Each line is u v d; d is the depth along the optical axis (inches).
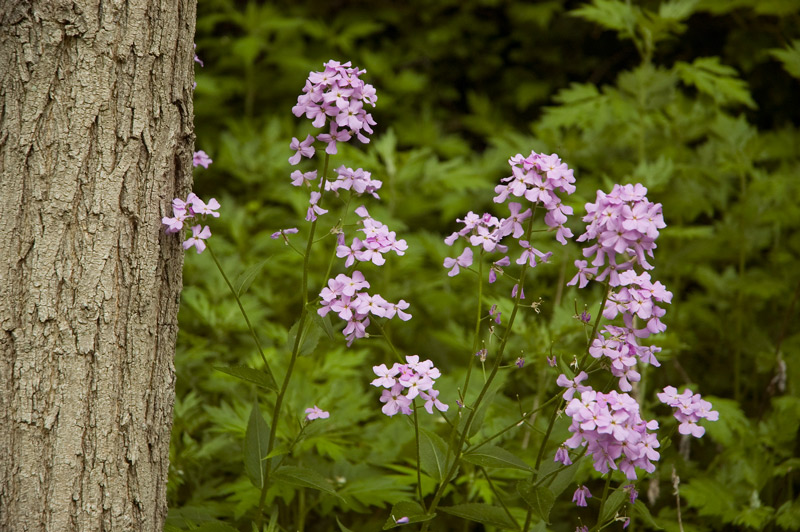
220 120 254.2
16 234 81.2
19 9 80.9
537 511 85.5
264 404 125.0
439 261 176.2
